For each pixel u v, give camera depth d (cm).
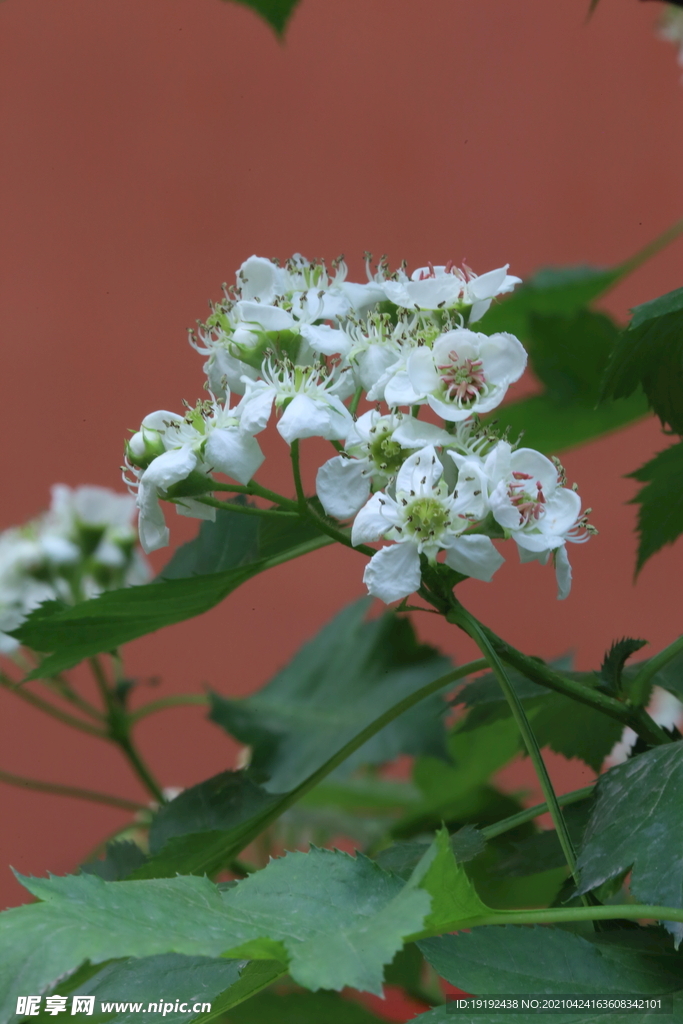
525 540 68
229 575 71
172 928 65
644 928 69
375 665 85
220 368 71
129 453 70
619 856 67
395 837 83
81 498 88
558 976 67
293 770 84
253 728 86
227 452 69
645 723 71
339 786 99
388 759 82
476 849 70
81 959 64
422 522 68
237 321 71
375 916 65
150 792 89
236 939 65
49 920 65
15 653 89
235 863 80
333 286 72
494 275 70
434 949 67
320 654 88
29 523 90
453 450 69
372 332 70
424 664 85
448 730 82
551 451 85
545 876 78
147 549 70
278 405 69
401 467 68
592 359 82
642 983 67
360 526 68
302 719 85
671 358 72
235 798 75
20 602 85
